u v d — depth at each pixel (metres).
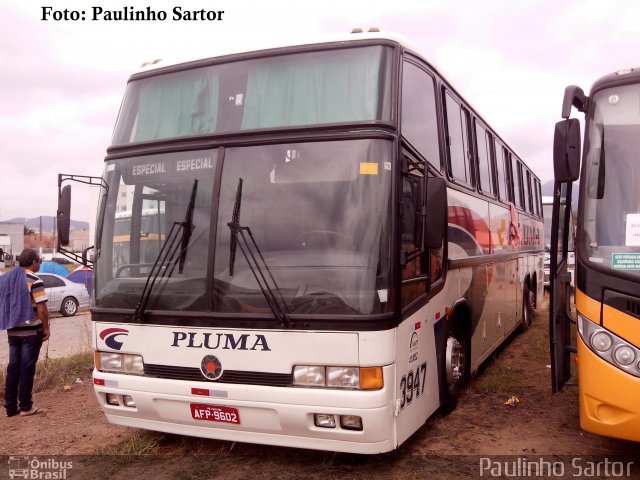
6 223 89.69
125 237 5.35
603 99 5.19
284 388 4.61
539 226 15.80
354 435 4.54
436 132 6.27
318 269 4.62
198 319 4.87
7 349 14.62
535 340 11.10
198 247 4.98
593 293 4.77
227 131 5.18
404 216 4.87
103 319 5.31
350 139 4.79
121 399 5.31
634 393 4.47
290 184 4.84
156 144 5.40
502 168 10.09
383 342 4.51
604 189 4.97
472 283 7.43
